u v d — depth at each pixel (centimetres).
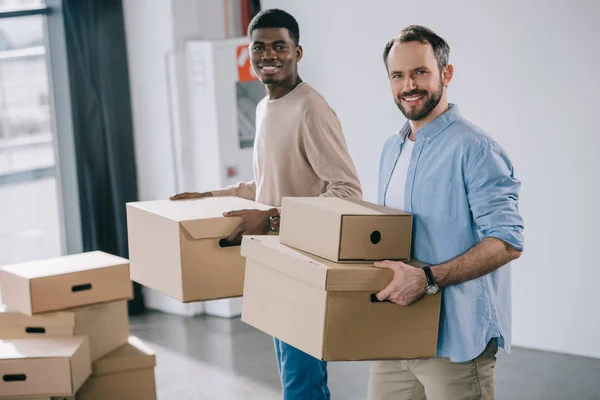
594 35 411
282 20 288
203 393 402
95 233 516
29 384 325
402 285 210
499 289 228
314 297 214
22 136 1072
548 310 446
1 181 893
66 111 511
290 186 295
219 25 525
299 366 299
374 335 215
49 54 507
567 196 431
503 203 213
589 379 411
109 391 356
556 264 439
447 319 222
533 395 393
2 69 1086
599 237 428
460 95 447
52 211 804
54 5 497
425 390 234
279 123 292
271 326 232
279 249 227
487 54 436
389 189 240
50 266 357
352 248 215
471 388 226
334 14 479
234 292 264
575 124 422
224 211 267
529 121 432
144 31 509
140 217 273
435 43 221
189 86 509
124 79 512
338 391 399
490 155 214
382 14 464
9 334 346
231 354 456
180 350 465
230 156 509
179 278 255
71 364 324
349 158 289
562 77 421
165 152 518
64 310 346
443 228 221
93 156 511
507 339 231
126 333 375
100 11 499
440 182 220
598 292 432
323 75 490
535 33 423
